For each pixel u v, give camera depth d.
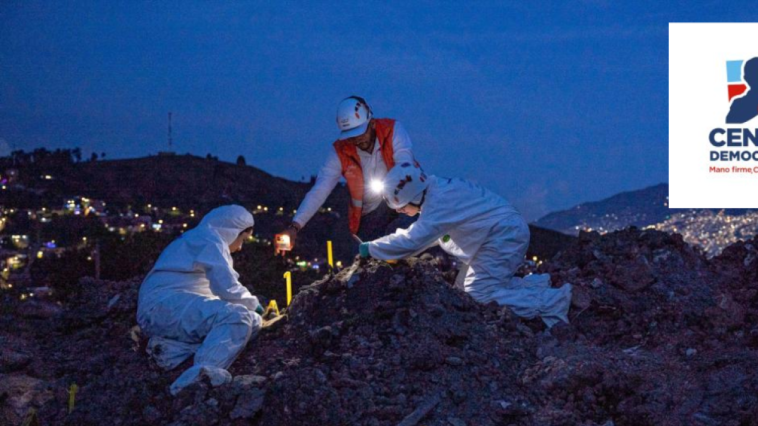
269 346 5.65
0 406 5.25
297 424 4.64
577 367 5.02
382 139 6.36
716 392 4.82
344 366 5.14
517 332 5.77
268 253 15.48
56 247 72.19
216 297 5.87
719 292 6.52
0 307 7.60
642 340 5.88
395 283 5.89
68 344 6.50
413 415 4.66
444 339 5.47
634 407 4.77
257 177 144.88
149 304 5.69
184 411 4.78
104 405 5.09
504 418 4.75
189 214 111.12
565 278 6.77
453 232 6.18
